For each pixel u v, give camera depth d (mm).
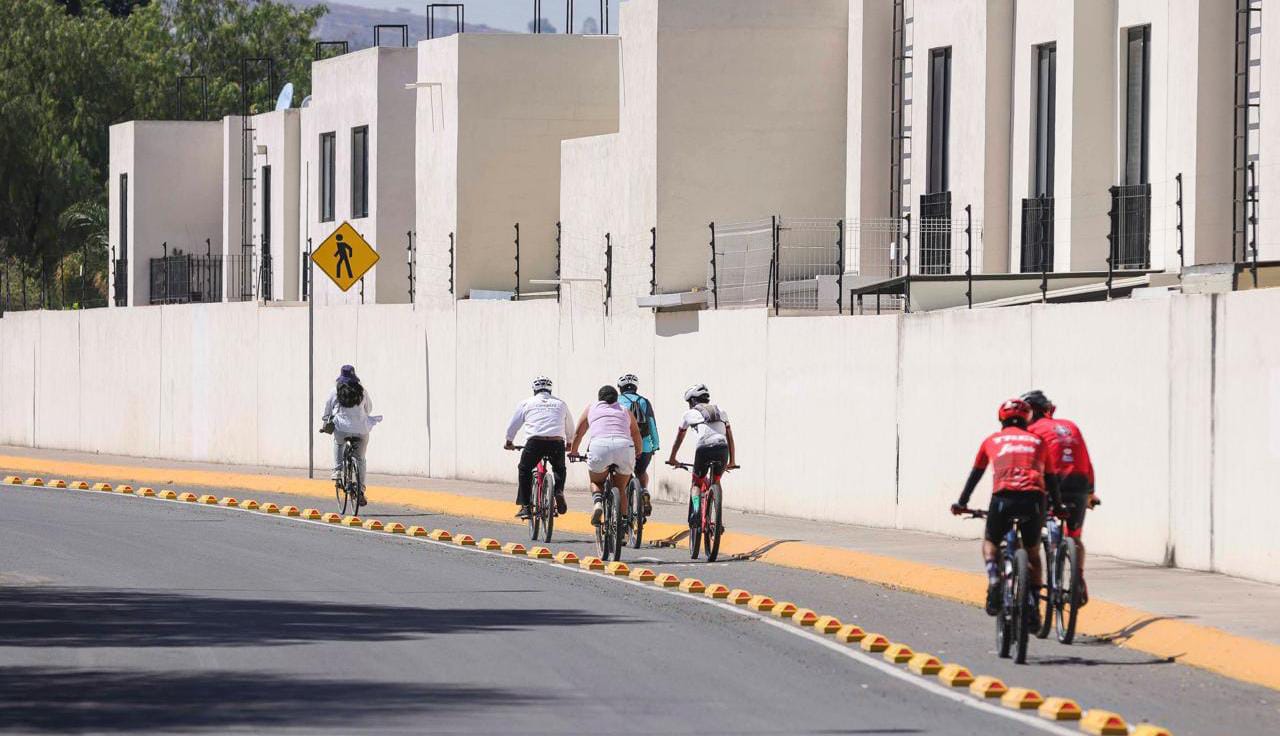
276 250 116625
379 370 90250
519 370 81562
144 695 30812
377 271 102625
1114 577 46344
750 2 80438
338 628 39344
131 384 107438
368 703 30266
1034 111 71812
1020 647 35562
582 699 31000
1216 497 46812
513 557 55469
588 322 77875
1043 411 39000
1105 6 68688
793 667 34875
